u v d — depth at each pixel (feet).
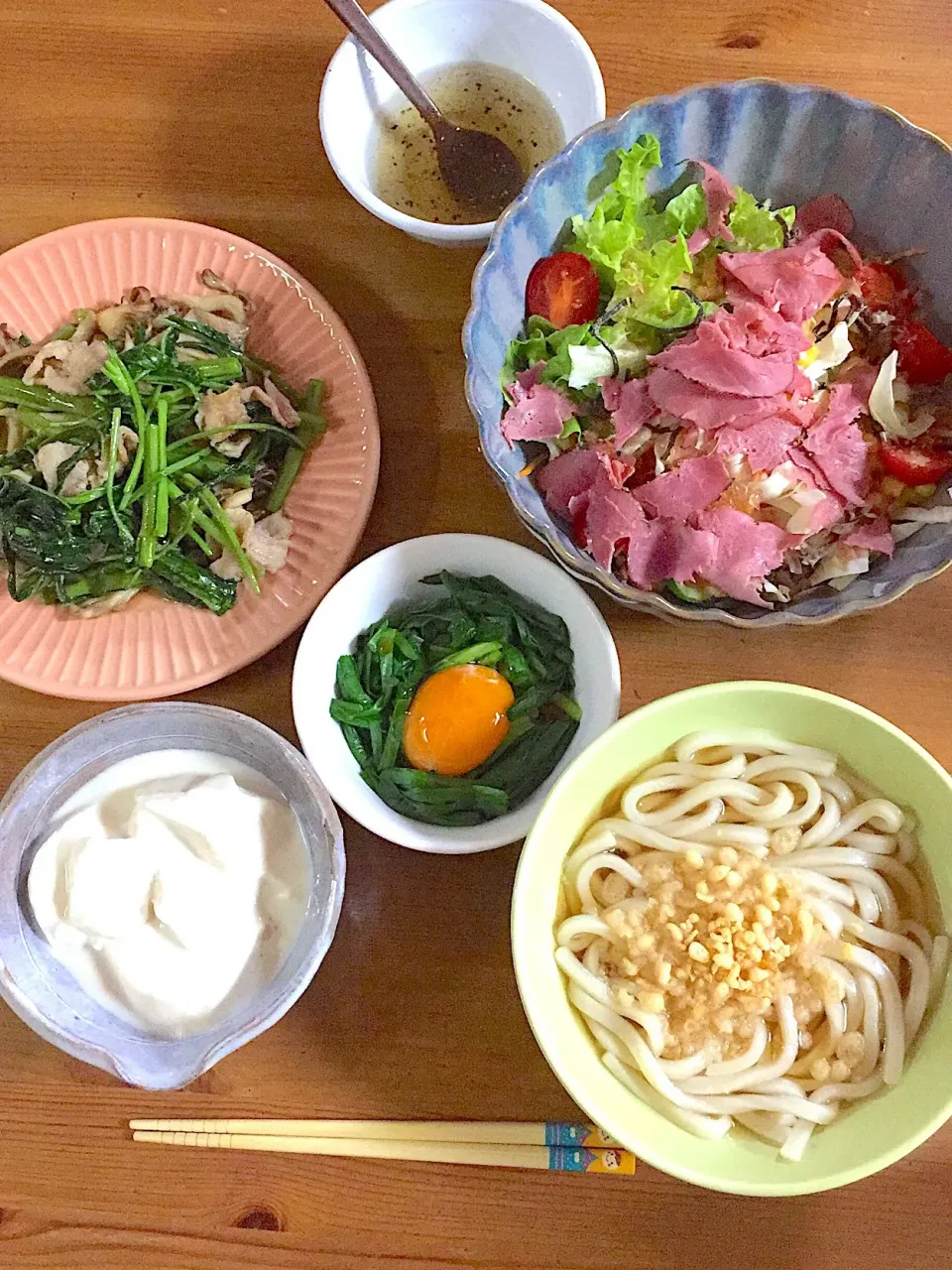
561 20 1.43
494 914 1.36
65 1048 1.26
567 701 1.40
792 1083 1.22
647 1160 1.05
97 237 1.55
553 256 1.38
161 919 1.26
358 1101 1.33
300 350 1.53
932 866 1.26
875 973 1.23
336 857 1.28
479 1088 1.32
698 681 1.41
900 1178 1.27
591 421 1.39
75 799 1.37
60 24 1.63
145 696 1.43
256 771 1.39
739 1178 1.08
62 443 1.50
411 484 1.50
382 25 1.46
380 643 1.40
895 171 1.33
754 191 1.43
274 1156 1.33
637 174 1.35
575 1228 1.29
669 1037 1.23
